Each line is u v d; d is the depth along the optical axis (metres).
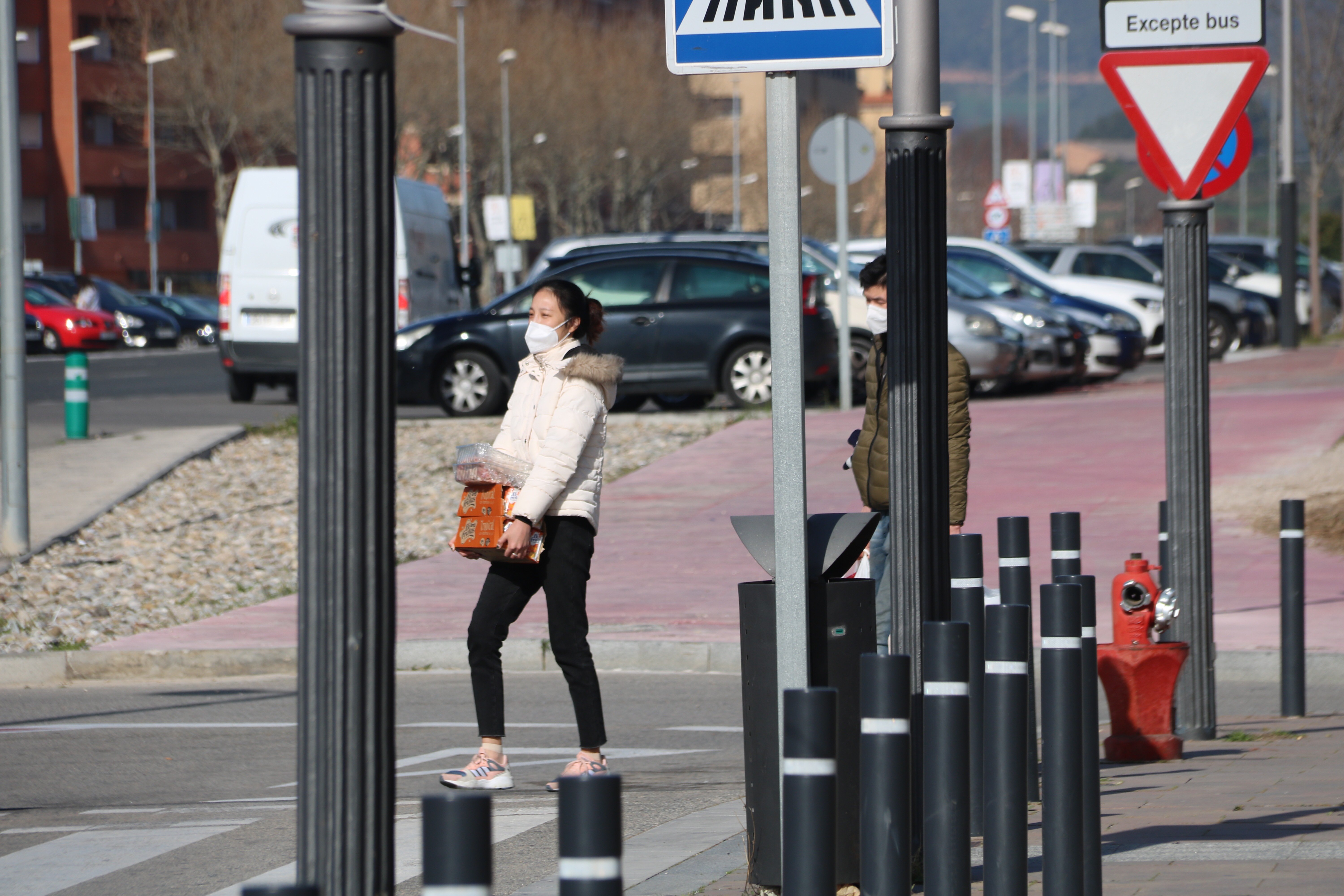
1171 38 26.38
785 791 11.99
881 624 27.52
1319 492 53.41
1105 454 61.16
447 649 37.94
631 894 18.25
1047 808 15.66
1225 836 20.05
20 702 33.91
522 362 24.25
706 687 35.16
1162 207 27.12
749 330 72.50
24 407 46.84
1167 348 27.55
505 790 24.81
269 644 38.12
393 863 11.84
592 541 24.11
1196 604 27.75
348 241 11.55
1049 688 15.66
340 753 11.56
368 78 11.60
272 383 88.81
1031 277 88.12
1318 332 128.88
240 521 52.91
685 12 16.31
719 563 47.81
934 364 18.27
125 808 24.23
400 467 61.88
